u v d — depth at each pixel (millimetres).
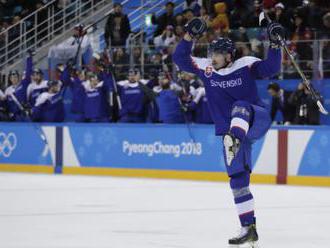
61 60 37750
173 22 36250
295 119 28953
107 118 32625
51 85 33281
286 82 31172
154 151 29984
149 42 36875
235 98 14094
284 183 27172
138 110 31469
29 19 43562
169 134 29578
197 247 13836
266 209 19750
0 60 41875
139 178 29797
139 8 38625
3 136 34125
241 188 13750
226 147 13227
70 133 32062
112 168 30984
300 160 26875
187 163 29125
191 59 14555
